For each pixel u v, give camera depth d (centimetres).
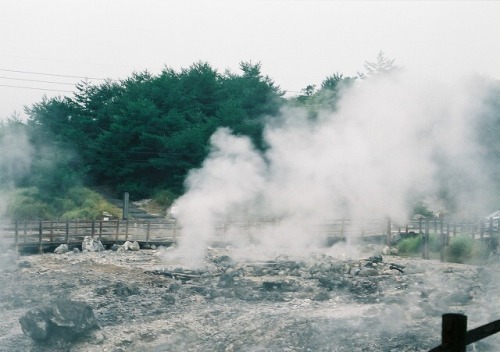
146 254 3183
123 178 5516
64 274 2503
